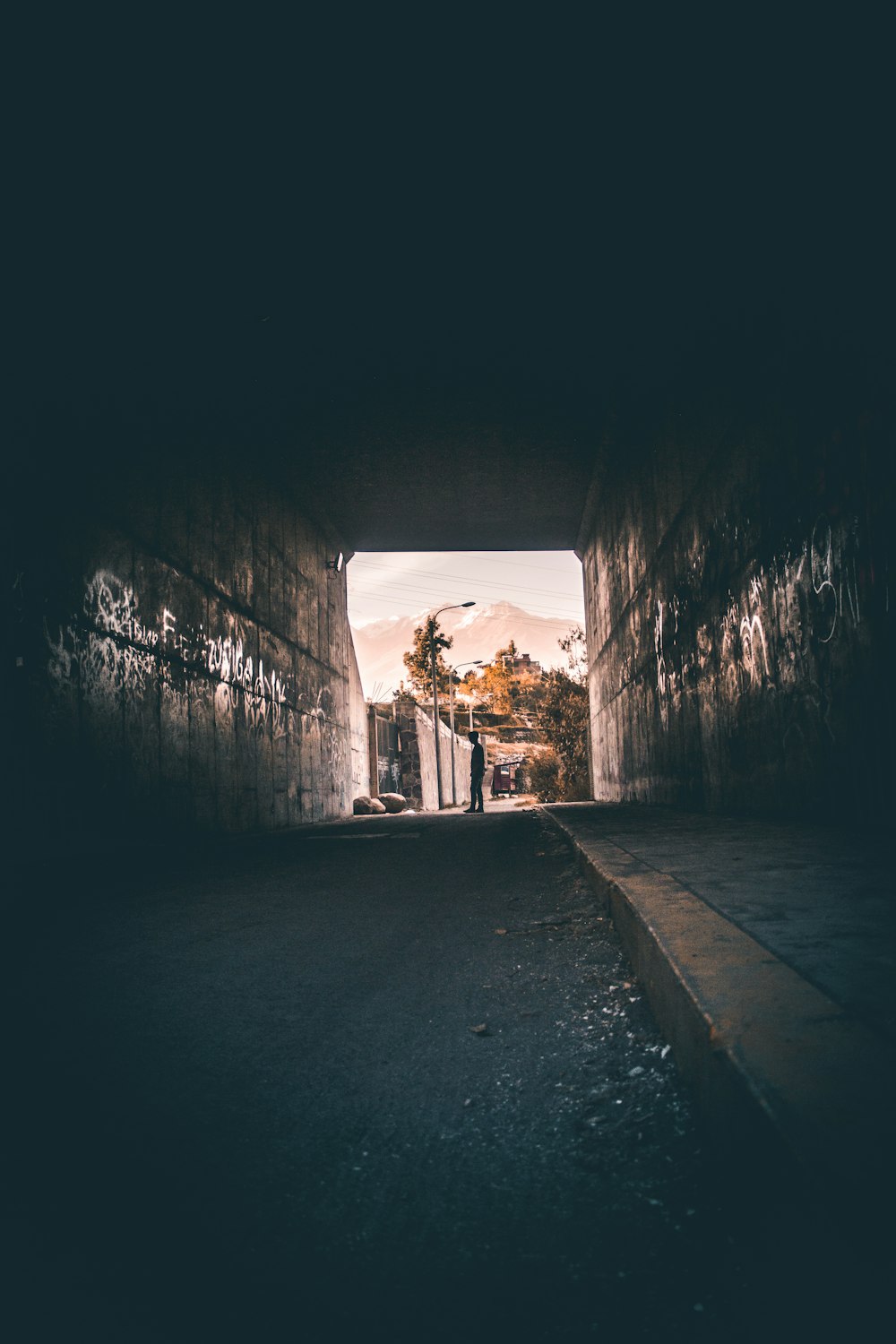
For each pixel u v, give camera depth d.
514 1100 2.53
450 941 4.61
